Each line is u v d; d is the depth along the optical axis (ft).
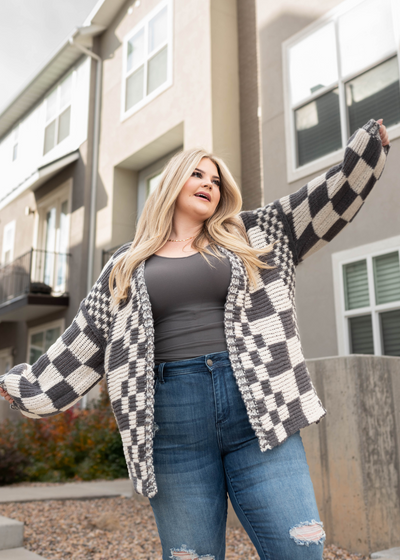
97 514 15.72
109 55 38.01
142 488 4.91
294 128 22.65
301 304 20.77
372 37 20.04
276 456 4.79
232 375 4.99
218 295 5.22
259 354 5.03
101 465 24.77
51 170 37.93
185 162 5.85
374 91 19.84
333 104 21.21
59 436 26.23
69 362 5.76
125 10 36.63
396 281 17.93
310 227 5.61
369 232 18.83
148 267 5.46
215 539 4.92
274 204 5.81
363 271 18.99
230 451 4.96
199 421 4.96
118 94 36.32
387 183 18.51
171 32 32.09
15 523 12.34
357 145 5.43
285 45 23.43
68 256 37.96
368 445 10.74
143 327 5.17
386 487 10.80
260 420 4.76
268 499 4.63
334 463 11.19
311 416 4.99
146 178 35.65
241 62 30.12
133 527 14.16
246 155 29.12
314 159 21.75
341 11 21.25
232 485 4.91
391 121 19.17
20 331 44.19
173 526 4.95
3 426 28.14
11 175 49.47
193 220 5.82
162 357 5.16
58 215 41.37
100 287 5.80
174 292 5.18
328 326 19.75
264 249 5.45
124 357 5.24
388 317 18.11
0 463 22.88
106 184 36.19
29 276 37.68
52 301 36.96
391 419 11.21
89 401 31.30
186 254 5.52
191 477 4.96
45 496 18.30
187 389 5.00
